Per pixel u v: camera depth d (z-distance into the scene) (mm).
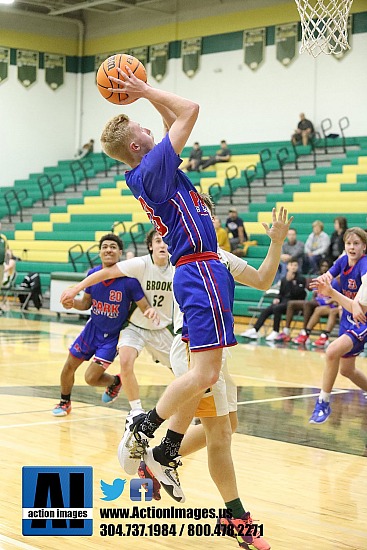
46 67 35500
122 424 8953
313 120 28719
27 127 35094
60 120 35969
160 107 5160
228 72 31203
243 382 12352
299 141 27719
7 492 6148
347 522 5680
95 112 35812
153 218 4922
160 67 33406
